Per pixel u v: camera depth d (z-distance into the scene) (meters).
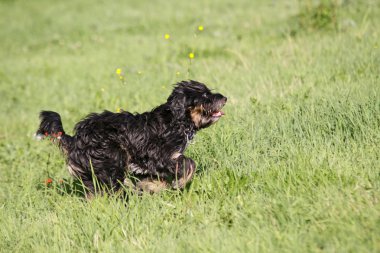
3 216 9.84
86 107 17.39
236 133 11.15
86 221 8.80
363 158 9.15
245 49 20.00
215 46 21.84
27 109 20.05
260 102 13.00
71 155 9.57
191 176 9.41
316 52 16.55
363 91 11.81
